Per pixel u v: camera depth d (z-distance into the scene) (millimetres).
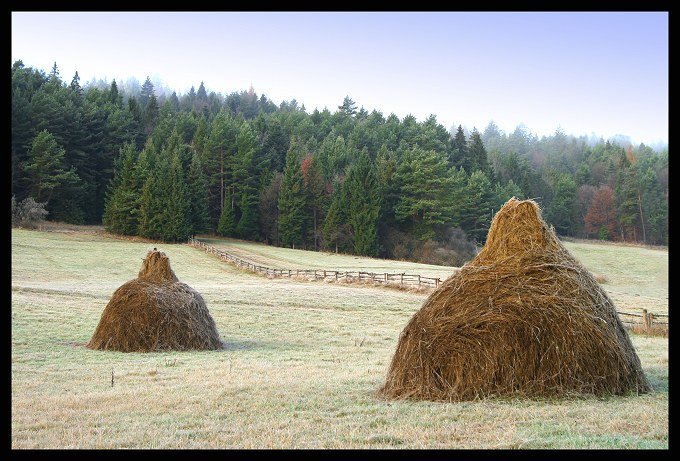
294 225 87938
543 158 156250
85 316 24391
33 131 81812
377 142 116938
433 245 79062
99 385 11656
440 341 9609
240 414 8812
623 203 96500
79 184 87688
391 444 7141
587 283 10141
